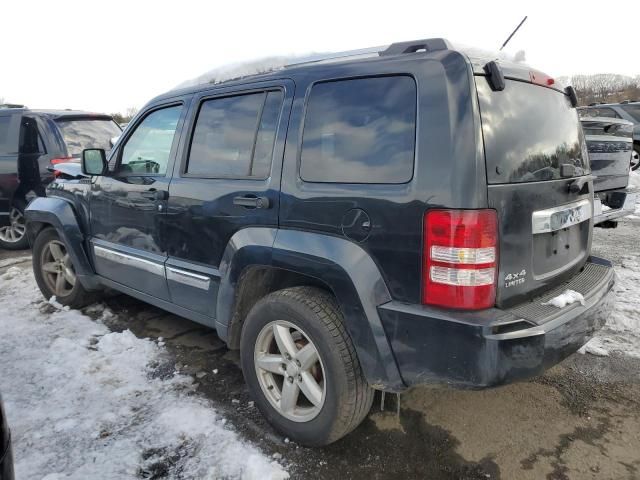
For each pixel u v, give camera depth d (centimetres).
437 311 192
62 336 376
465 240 185
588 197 275
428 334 194
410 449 240
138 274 348
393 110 207
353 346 221
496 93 205
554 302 214
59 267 441
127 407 278
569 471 223
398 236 199
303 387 236
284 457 235
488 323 184
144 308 434
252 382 260
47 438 251
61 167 439
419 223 193
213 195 276
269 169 251
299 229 233
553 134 242
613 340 347
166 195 310
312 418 234
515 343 186
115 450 241
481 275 188
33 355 344
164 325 397
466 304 188
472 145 187
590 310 222
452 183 186
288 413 245
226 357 339
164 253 321
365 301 207
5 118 680
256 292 276
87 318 414
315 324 223
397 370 206
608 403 274
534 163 220
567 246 251
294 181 236
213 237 279
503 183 197
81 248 402
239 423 263
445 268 188
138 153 348
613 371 307
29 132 661
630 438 244
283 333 242
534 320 196
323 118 232
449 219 185
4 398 289
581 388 290
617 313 390
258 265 251
